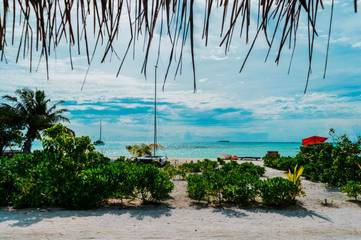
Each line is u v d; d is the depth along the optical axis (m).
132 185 11.09
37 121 33.50
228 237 7.49
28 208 10.23
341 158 15.13
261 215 9.83
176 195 13.00
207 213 10.03
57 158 10.66
